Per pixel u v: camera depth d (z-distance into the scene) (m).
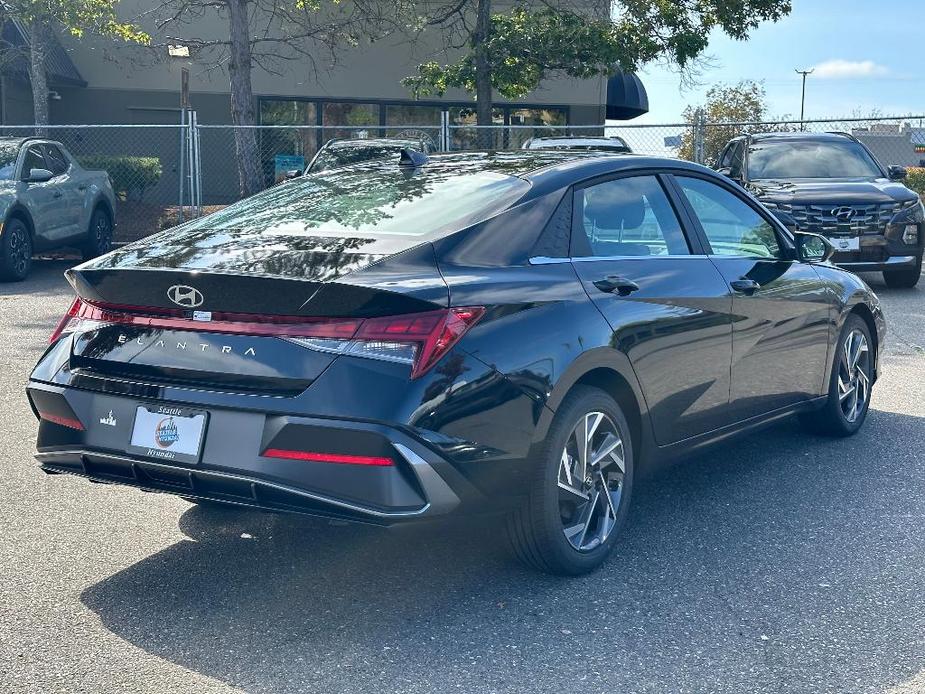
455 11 22.03
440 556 4.42
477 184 4.36
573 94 27.16
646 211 4.76
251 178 19.89
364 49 26.27
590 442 4.18
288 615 3.83
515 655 3.53
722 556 4.46
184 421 3.68
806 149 14.26
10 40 22.30
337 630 3.71
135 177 21.64
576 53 20.03
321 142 26.34
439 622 3.78
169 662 3.45
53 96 24.58
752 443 6.28
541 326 3.89
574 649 3.57
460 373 3.59
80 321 4.04
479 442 3.65
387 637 3.66
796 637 3.67
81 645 3.57
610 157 4.77
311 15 25.42
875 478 5.58
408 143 15.62
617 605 3.94
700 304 4.76
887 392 7.60
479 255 3.93
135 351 3.82
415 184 4.51
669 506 5.12
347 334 3.53
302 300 3.53
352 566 4.31
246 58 19.78
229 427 3.61
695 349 4.74
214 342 3.68
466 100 26.91
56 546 4.50
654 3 20.45
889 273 13.44
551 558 4.07
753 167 14.05
